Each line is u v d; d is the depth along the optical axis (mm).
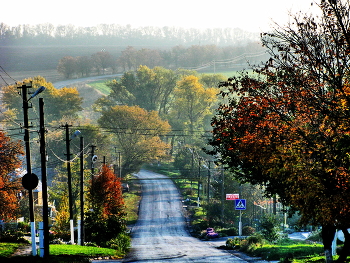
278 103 72875
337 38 64938
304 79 70625
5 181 179875
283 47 71312
